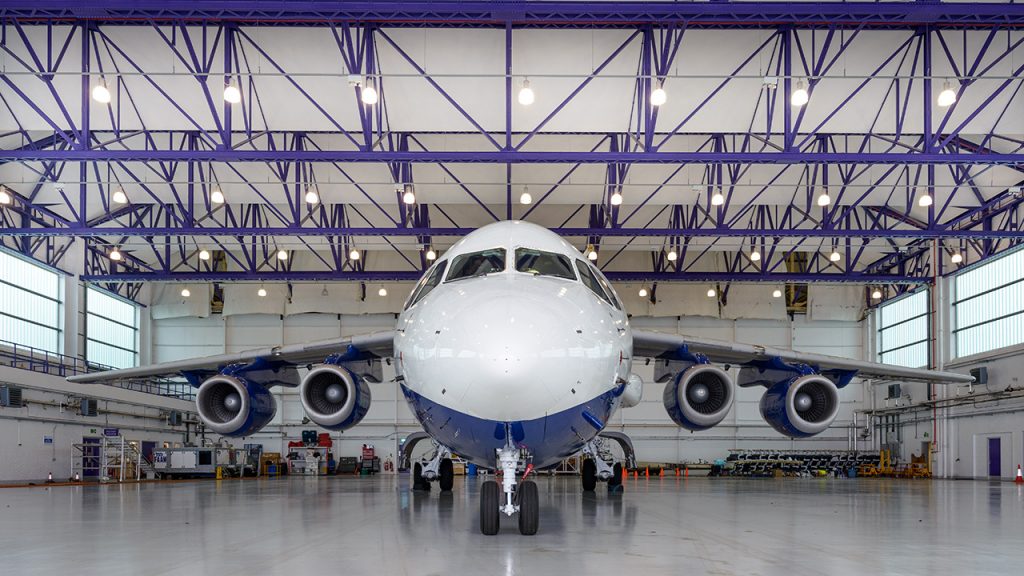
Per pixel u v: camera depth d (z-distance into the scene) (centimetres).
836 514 1309
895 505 1573
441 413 901
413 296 1148
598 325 937
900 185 3075
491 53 2234
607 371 930
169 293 4722
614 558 751
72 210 2980
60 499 1839
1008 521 1178
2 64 2317
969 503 1653
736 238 3822
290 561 737
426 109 2480
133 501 1714
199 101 2461
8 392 3045
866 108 2514
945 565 723
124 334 4478
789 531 1009
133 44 2234
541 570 681
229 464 4294
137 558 763
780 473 4578
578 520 1143
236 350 4762
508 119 2159
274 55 2244
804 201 3350
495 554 776
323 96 2436
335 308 4700
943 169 3281
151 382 4575
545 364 841
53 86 2292
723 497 1859
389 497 1739
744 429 4884
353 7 1808
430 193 3250
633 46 2214
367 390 1441
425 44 2211
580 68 2286
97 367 4116
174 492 2177
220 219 3812
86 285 3950
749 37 2194
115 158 2156
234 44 2148
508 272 1016
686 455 4856
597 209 3619
